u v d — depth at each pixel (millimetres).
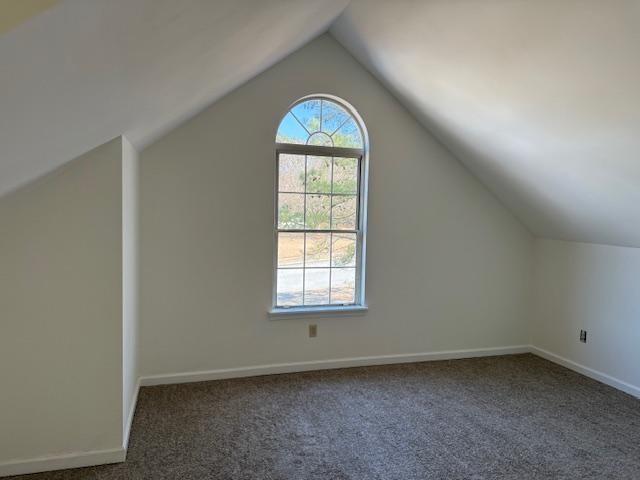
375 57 3283
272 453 2475
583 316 3756
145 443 2551
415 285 3912
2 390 2229
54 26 735
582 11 1803
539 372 3779
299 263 3686
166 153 3232
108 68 1127
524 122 2783
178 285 3328
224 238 3400
